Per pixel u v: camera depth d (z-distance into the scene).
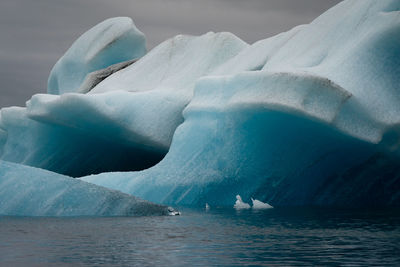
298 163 49.78
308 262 18.45
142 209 36.22
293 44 58.75
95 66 88.38
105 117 63.97
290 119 45.88
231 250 20.95
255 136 49.16
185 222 31.83
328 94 44.97
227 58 72.06
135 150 72.19
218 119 51.31
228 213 39.66
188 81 69.81
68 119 66.38
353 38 52.12
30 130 75.44
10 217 33.72
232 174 50.03
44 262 18.25
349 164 50.38
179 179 51.19
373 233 26.88
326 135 46.91
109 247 21.55
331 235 25.89
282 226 30.14
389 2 51.47
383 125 46.19
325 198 52.19
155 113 66.19
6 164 37.41
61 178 36.44
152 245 22.17
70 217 33.94
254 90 47.72
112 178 53.66
